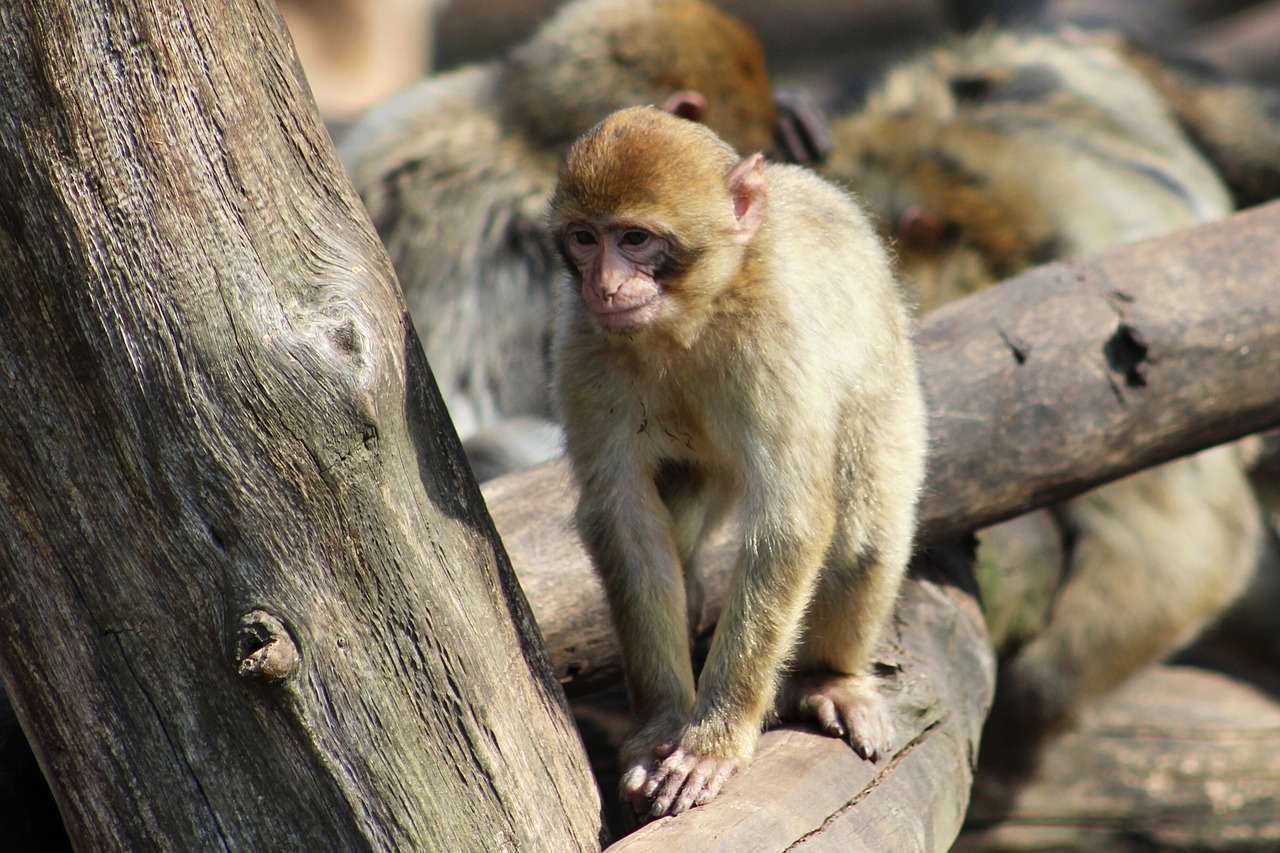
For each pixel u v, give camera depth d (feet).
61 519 18.04
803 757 23.13
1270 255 31.96
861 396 25.05
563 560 27.48
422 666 19.10
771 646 23.26
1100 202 43.78
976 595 32.81
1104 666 40.45
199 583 18.08
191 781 18.62
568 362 24.16
